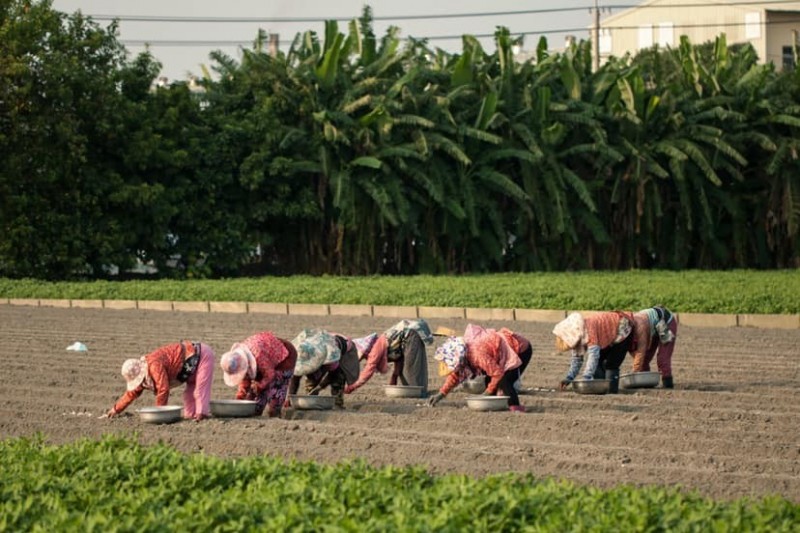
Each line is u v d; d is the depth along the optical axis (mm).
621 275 51781
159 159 52750
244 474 14484
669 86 60125
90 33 53188
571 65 58781
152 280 53531
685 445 18203
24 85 49812
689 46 61750
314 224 56875
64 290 46031
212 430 19375
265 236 56094
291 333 34062
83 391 23859
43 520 12461
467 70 57625
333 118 54469
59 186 51719
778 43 94125
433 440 18672
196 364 20219
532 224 58375
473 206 56094
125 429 19531
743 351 30047
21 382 25016
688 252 60906
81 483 14031
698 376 25750
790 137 60188
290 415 20516
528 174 57125
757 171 61688
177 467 14680
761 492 15180
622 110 59094
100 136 52188
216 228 54938
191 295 44062
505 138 58219
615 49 103688
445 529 11633
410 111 55969
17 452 15828
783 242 61438
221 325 36594
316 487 13578
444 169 56031
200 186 54406
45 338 33250
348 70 57500
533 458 17078
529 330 34531
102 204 52438
